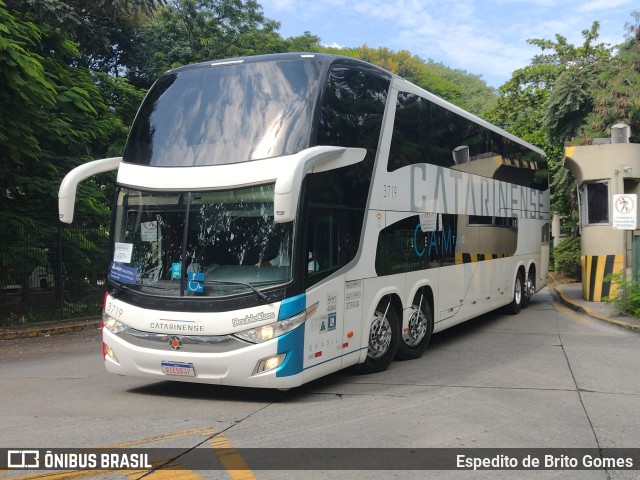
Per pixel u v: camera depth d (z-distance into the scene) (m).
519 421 6.37
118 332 7.45
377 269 8.59
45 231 14.53
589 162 17.14
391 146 9.05
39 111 14.20
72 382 8.58
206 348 6.95
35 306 14.52
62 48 16.48
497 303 13.92
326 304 7.44
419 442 5.70
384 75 9.02
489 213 13.38
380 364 8.94
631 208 13.90
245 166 7.18
